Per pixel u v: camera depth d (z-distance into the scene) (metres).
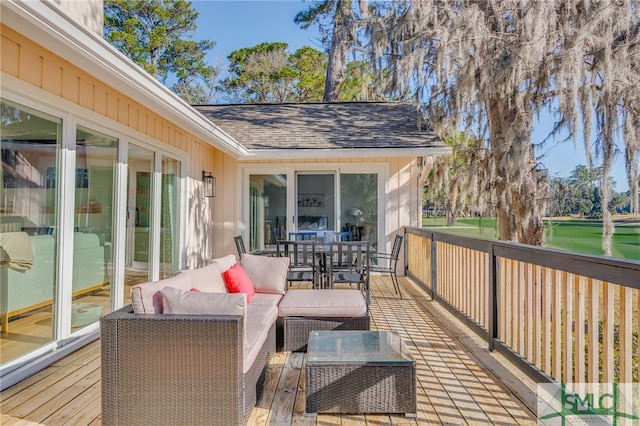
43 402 2.29
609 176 4.52
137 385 1.96
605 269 1.88
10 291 2.59
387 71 7.26
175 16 16.95
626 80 4.38
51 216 2.96
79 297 3.26
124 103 3.95
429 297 5.18
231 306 2.08
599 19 4.31
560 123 4.80
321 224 6.88
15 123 2.63
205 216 6.60
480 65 5.33
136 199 4.27
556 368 2.34
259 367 2.38
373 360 2.21
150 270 4.61
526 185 5.29
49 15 2.05
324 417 2.16
